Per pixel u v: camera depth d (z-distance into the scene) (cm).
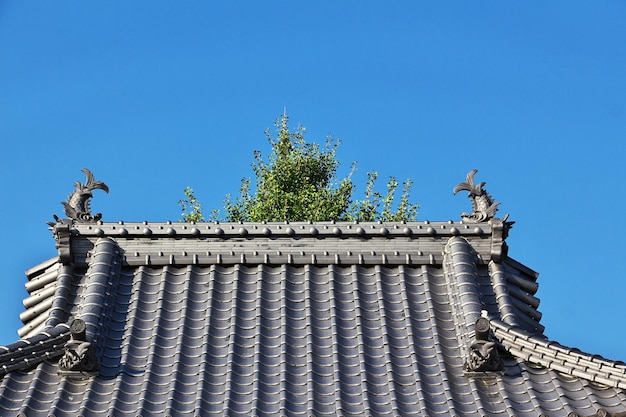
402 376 1300
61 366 1285
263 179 2991
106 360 1324
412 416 1228
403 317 1410
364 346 1352
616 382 1233
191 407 1241
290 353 1338
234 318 1395
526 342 1302
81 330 1281
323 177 3031
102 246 1480
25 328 1477
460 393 1271
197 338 1369
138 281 1460
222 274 1477
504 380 1285
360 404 1250
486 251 1503
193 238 1495
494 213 1521
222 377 1295
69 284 1467
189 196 2955
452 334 1383
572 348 1278
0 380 1273
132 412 1233
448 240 1508
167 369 1312
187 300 1428
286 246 1491
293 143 3058
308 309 1412
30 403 1238
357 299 1433
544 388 1271
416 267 1495
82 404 1239
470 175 1552
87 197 1538
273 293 1446
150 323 1399
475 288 1433
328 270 1480
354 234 1496
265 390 1270
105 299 1416
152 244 1491
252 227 1496
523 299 1490
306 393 1266
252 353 1341
